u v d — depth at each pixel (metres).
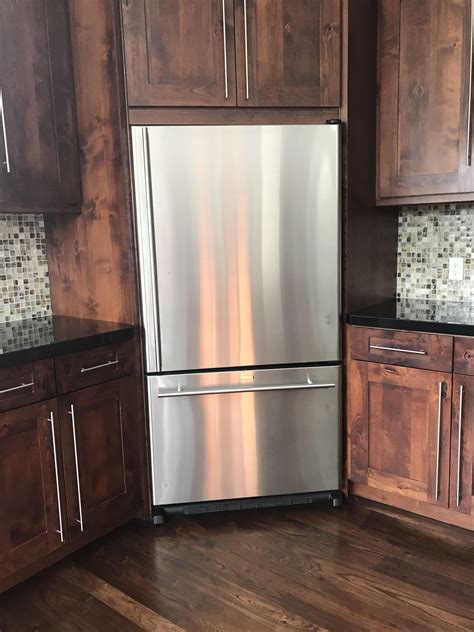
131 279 2.26
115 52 2.12
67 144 2.26
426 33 2.23
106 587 1.97
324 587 1.94
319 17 2.22
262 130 2.19
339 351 2.39
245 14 2.17
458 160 2.22
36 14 2.09
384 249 2.65
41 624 1.79
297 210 2.26
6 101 2.01
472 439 2.12
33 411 1.91
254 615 1.81
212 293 2.26
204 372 2.32
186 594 1.92
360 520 2.38
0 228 2.40
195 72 2.18
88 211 2.34
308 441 2.42
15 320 2.46
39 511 1.96
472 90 2.13
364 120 2.36
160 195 2.17
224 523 2.39
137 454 2.36
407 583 1.95
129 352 2.28
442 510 2.32
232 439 2.37
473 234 2.54
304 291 2.31
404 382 2.26
